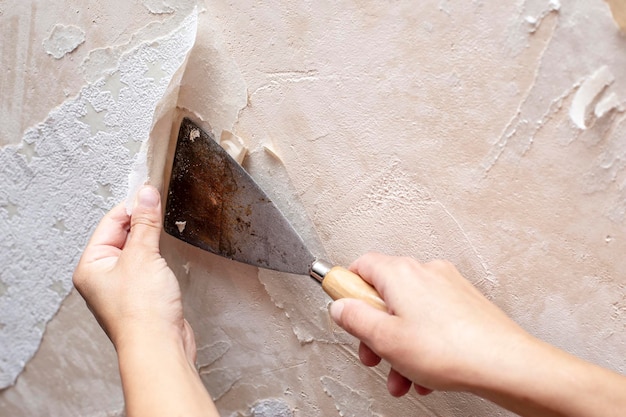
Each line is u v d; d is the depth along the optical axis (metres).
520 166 0.63
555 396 0.54
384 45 0.65
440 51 0.62
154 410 0.58
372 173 0.70
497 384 0.55
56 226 0.91
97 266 0.72
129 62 0.78
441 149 0.66
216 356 0.88
